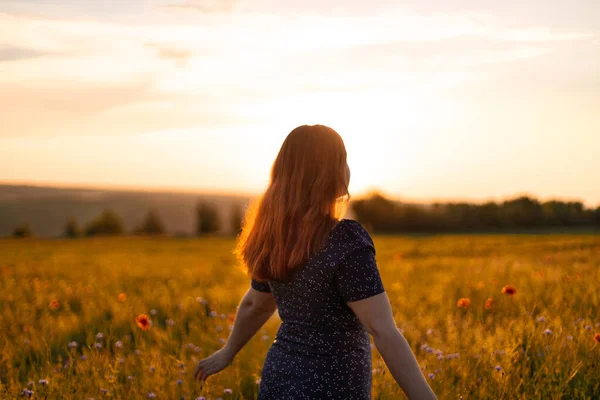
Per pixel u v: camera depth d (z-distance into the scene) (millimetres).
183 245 44969
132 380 4113
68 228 91312
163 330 6047
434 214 74750
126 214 100625
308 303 2273
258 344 5262
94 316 6914
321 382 2230
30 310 7746
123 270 16688
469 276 10758
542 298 7016
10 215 97188
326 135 2393
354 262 2189
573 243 25953
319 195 2311
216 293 8898
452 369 4133
